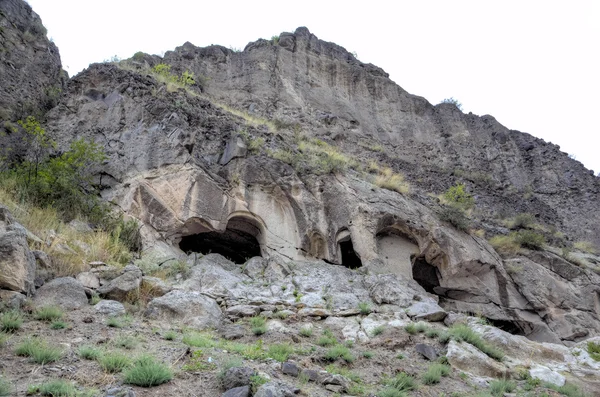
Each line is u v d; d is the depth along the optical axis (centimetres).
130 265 843
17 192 984
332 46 3127
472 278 1373
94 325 615
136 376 453
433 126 2947
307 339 735
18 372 440
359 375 600
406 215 1340
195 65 2505
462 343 748
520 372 715
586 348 877
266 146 1433
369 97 2916
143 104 1330
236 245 1310
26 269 659
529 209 2367
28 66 1527
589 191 2638
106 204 1106
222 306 862
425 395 572
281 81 2591
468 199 1803
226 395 437
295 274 1096
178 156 1204
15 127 1303
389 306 970
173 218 1098
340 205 1298
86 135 1296
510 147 2919
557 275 1525
